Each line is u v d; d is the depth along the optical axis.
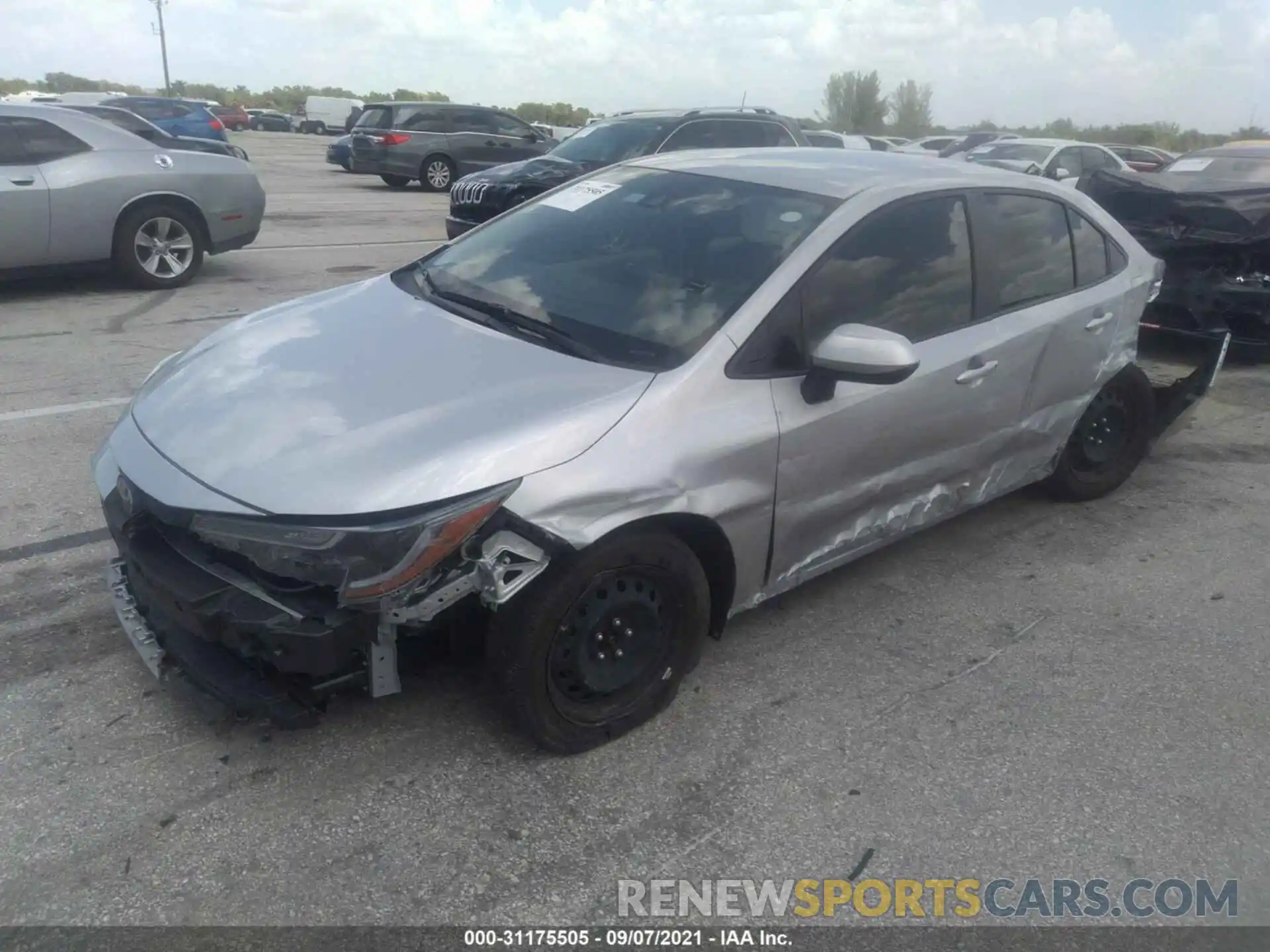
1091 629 4.04
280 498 2.67
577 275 3.65
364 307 3.75
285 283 9.72
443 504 2.65
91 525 4.38
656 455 2.96
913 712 3.43
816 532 3.58
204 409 3.08
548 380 3.06
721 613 3.41
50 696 3.22
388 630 2.74
